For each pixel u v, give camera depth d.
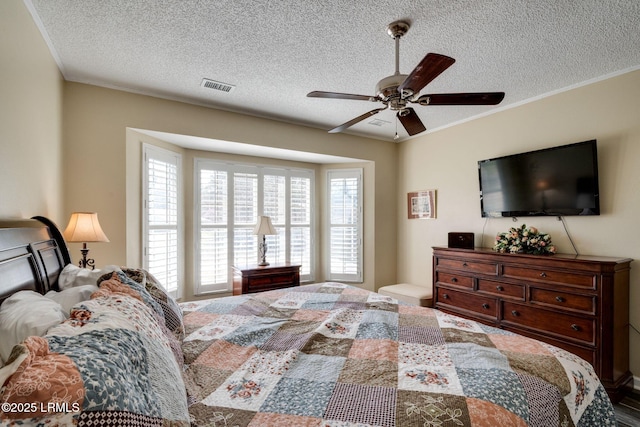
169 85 2.88
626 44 2.22
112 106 2.87
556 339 2.59
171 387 0.88
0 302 1.00
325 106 3.40
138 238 3.12
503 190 3.33
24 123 1.73
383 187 4.73
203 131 3.33
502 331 1.66
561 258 2.54
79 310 0.89
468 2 1.79
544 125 3.09
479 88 2.95
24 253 1.33
